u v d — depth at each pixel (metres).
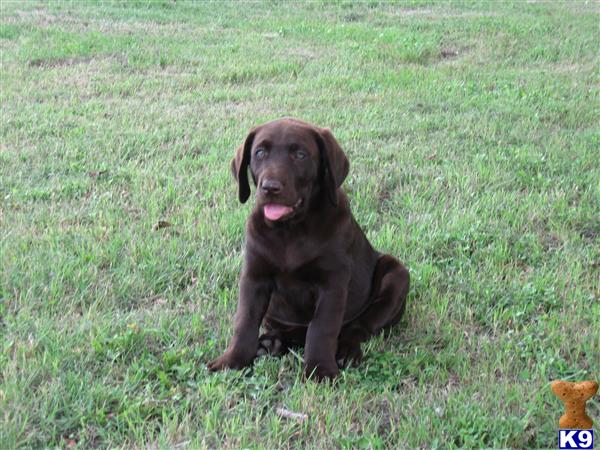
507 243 1.64
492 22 4.07
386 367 1.18
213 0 4.59
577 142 2.28
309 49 3.50
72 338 1.22
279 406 1.09
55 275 1.44
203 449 0.95
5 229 1.66
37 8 4.12
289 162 1.13
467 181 1.95
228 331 1.28
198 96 2.77
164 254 1.57
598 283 1.49
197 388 1.11
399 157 2.14
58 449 0.96
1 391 1.04
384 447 0.99
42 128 2.33
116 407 1.06
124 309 1.38
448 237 1.65
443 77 3.06
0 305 1.33
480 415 1.04
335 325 1.17
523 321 1.35
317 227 1.17
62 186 1.89
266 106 2.65
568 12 4.41
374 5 4.63
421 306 1.40
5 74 2.95
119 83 2.88
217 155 2.14
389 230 1.65
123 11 4.12
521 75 3.11
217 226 1.70
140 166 2.06
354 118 2.51
